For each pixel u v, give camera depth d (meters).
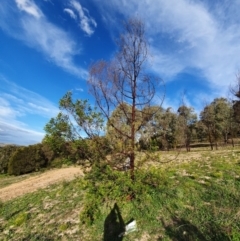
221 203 5.77
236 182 7.04
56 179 13.93
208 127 27.72
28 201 9.84
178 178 7.96
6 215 8.55
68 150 6.10
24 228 6.88
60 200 8.89
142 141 6.51
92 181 6.30
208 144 33.41
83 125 6.01
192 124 33.25
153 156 6.28
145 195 6.19
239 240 4.27
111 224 5.70
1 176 21.95
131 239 4.95
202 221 5.11
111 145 6.35
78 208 7.54
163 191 6.54
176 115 26.55
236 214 5.09
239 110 23.41
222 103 29.83
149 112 6.48
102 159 6.18
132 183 6.09
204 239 4.49
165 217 5.56
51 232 6.20
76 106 5.96
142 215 5.73
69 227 6.27
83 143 5.99
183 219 5.34
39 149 21.69
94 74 6.31
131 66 6.49
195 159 13.38
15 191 12.99
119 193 6.00
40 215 7.67
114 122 6.46
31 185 13.88
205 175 8.30
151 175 6.25
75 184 10.57
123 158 6.38
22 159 21.52
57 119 5.90
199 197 6.30
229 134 31.64
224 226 4.76
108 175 6.07
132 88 6.45
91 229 5.83
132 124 6.28
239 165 9.53
